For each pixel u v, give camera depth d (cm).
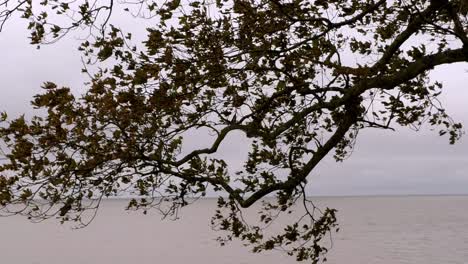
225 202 728
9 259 7694
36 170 469
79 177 511
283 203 659
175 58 504
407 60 595
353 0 657
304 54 609
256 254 7744
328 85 644
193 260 7538
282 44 615
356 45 717
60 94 460
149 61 496
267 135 612
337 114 728
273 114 699
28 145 460
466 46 523
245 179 679
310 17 600
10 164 468
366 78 575
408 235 12200
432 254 8281
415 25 557
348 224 17788
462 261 7425
